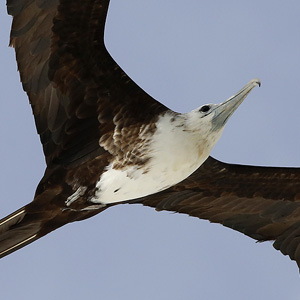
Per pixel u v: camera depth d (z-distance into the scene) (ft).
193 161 51.65
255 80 51.44
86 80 50.14
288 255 58.13
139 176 51.13
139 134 50.83
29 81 49.96
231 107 51.60
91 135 50.67
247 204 57.62
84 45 49.52
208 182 56.54
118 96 50.52
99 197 51.34
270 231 58.23
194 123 51.52
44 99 50.31
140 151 50.88
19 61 49.47
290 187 57.11
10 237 51.55
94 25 49.03
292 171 56.39
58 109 50.44
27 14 48.57
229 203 57.47
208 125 51.65
